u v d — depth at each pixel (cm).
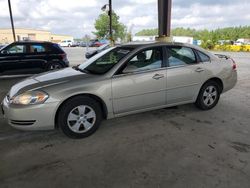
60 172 301
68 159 331
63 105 377
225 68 526
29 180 285
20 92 374
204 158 330
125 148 360
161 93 449
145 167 310
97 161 326
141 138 393
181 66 466
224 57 551
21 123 367
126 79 411
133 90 419
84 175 295
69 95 372
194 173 296
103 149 358
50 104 364
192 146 365
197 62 491
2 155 342
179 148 359
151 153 345
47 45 1005
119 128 433
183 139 388
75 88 378
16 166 314
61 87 375
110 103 405
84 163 321
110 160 328
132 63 423
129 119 474
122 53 439
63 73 442
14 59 948
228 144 371
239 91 718
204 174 294
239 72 1137
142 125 445
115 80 404
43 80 404
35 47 982
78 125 389
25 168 310
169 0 851
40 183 279
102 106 412
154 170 303
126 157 335
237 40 6444
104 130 425
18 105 363
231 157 332
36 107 360
